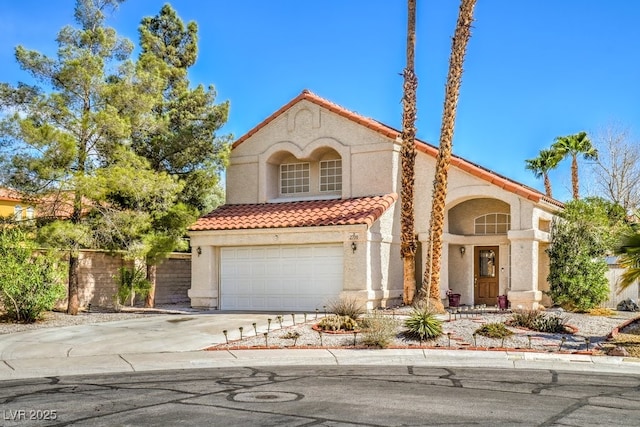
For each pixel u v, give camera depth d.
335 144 25.02
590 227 22.69
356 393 10.25
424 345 15.66
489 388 10.76
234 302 24.62
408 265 22.33
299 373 12.52
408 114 22.25
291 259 23.73
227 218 25.17
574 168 42.31
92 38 22.23
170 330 18.00
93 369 13.09
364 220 21.94
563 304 22.61
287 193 26.92
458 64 21.06
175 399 9.76
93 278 25.38
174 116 27.52
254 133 26.58
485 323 18.25
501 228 25.23
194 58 31.38
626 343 15.73
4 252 19.55
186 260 31.39
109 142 21.77
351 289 22.16
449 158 21.16
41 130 19.89
